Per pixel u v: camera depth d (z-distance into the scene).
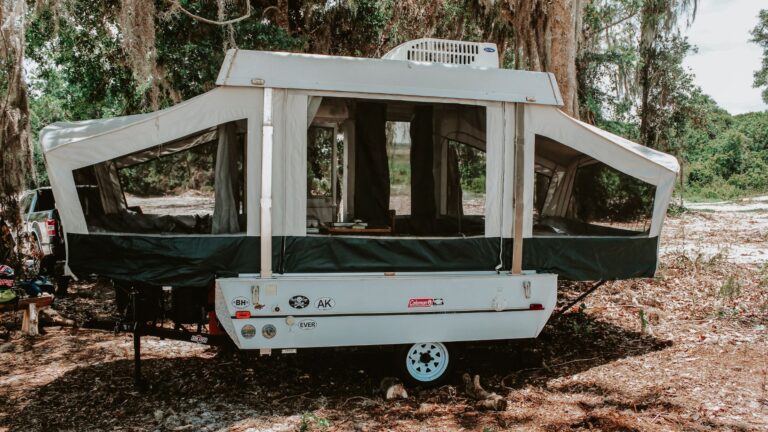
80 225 4.37
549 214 5.10
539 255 4.99
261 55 4.52
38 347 6.11
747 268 10.05
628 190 5.18
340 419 4.29
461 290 4.75
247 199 4.48
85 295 8.67
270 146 4.42
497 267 4.88
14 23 8.12
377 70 4.67
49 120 15.38
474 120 4.89
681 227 15.81
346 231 4.73
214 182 4.57
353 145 4.88
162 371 5.33
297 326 4.49
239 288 4.39
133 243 4.39
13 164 8.34
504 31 11.17
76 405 4.55
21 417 4.32
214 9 9.84
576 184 5.13
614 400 4.62
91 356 5.79
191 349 6.02
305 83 4.50
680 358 5.61
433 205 4.94
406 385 4.84
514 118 4.90
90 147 4.32
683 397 4.63
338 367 5.45
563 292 8.41
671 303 7.80
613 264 5.14
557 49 9.02
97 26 10.05
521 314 4.89
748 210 23.45
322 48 12.62
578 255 5.05
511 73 4.93
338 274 4.60
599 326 6.80
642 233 5.22
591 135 5.04
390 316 4.63
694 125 21.31
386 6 12.51
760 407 4.42
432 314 4.71
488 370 5.38
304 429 4.07
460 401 4.65
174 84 9.94
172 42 9.71
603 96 17.58
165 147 4.49
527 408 4.51
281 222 4.51
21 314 7.35
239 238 4.49
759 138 41.41
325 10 12.45
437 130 4.91
